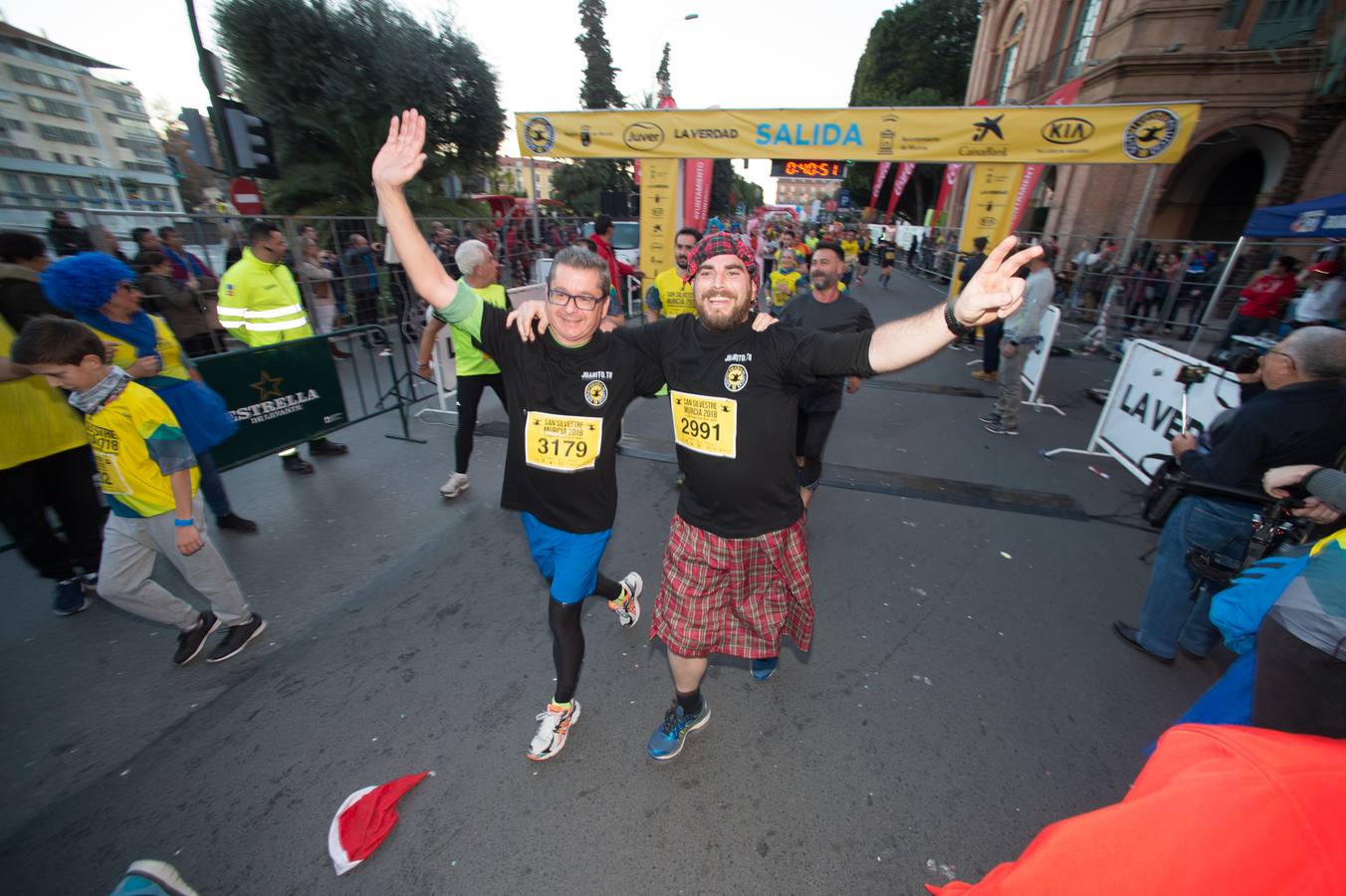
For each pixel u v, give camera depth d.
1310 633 1.32
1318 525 2.03
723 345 1.75
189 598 3.11
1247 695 1.66
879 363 1.51
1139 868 0.62
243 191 7.48
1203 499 2.47
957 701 2.52
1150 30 13.61
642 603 3.12
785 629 2.12
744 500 1.82
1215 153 14.52
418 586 3.19
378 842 1.85
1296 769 0.63
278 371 4.06
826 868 1.83
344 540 3.64
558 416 1.86
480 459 4.84
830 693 2.54
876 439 5.66
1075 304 12.70
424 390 6.73
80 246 5.32
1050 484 4.76
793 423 1.80
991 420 6.07
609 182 33.97
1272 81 12.77
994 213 9.00
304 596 3.10
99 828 1.90
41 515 2.77
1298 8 12.35
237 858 1.82
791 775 2.15
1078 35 17.14
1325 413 2.08
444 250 9.73
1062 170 16.39
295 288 4.53
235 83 14.13
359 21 14.30
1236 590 1.71
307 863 1.81
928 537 3.90
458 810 1.98
